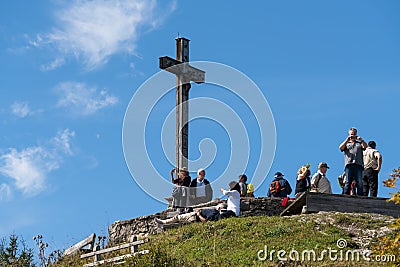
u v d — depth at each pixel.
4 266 28.55
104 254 26.56
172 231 28.89
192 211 30.45
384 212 28.92
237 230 27.11
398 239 20.83
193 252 26.03
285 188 31.23
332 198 28.72
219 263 24.59
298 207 29.34
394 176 20.31
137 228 31.36
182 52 33.28
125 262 24.55
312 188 30.14
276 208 30.73
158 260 24.44
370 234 25.75
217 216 29.20
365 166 29.66
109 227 32.25
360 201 28.86
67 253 29.70
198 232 27.72
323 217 27.34
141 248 27.14
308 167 30.95
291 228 26.53
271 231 26.41
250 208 30.55
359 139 29.64
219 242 26.34
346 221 26.77
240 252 25.19
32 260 29.28
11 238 29.89
